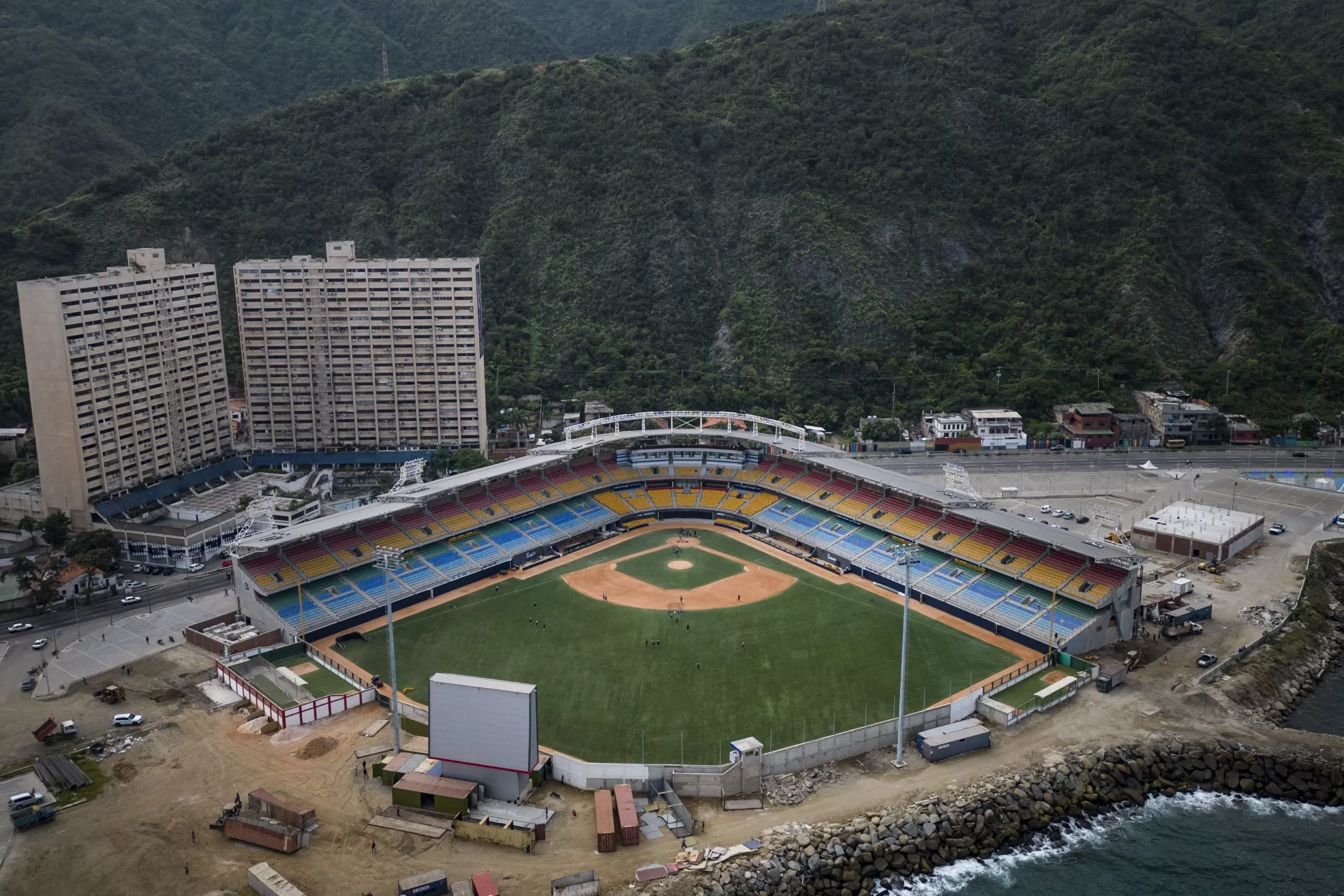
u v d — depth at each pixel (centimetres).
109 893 9700
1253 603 16212
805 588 17238
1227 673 13888
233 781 11562
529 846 10300
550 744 12181
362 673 14162
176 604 16650
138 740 12419
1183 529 18550
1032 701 13062
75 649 15000
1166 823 11281
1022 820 11119
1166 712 12988
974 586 16288
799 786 11450
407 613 16250
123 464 19625
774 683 13762
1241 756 12050
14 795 11162
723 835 10569
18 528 19188
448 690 11138
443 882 9694
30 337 18238
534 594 17062
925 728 12525
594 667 14300
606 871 9994
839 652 14712
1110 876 10475
